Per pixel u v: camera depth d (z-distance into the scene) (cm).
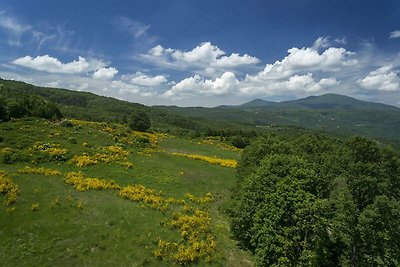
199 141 10794
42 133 6328
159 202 4200
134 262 2956
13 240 2916
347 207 3166
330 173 4034
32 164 4703
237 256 3416
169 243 3256
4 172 4081
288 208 3155
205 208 4484
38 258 2781
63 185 4134
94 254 2955
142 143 7819
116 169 5300
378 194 3462
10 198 3447
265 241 3092
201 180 5750
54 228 3167
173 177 5538
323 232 3155
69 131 7031
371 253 3272
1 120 6675
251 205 3562
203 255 3250
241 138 11294
